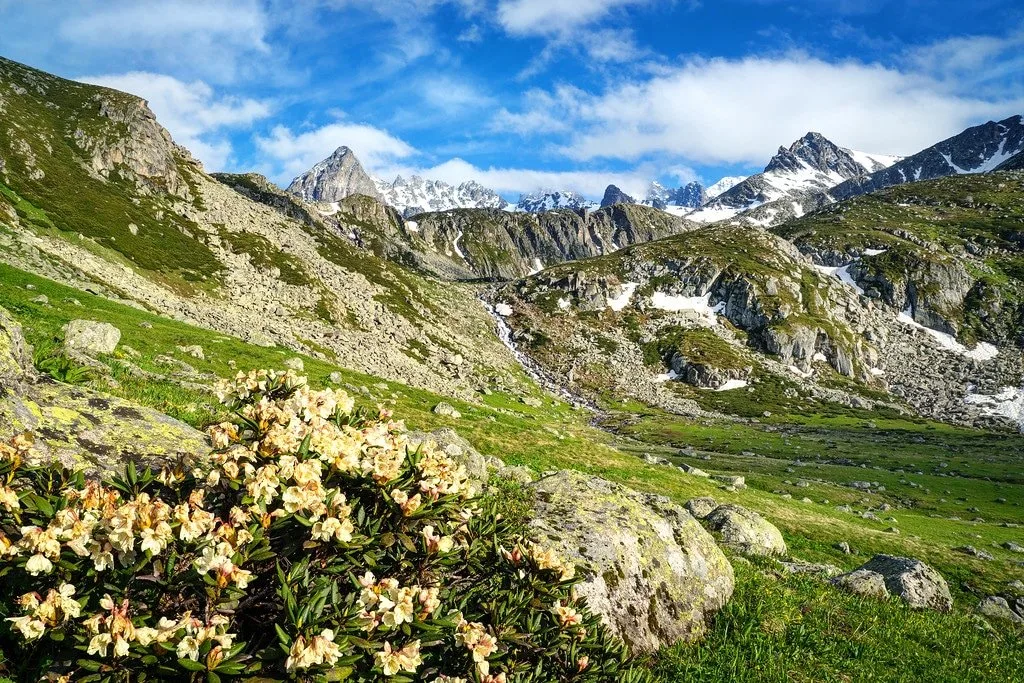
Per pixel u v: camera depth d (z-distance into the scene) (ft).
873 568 68.54
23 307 115.24
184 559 14.69
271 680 13.41
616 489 40.88
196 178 555.28
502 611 19.27
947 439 563.89
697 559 37.68
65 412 24.59
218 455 17.72
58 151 403.54
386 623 15.16
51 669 14.01
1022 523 267.18
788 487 289.94
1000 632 55.52
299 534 16.78
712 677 29.50
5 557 13.97
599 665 20.65
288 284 415.44
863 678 33.68
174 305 270.26
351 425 22.39
